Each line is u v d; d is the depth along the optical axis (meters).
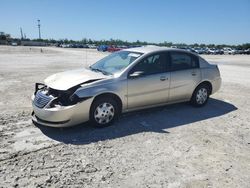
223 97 8.57
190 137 5.05
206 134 5.24
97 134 5.05
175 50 6.44
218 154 4.38
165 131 5.31
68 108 4.84
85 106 5.00
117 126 5.50
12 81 10.73
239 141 4.96
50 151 4.30
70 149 4.39
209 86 7.21
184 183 3.51
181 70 6.46
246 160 4.21
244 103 7.84
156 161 4.07
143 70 5.80
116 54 6.52
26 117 5.93
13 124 5.47
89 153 4.27
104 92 5.19
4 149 4.32
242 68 20.38
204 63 7.04
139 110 6.43
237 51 69.44
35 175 3.58
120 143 4.68
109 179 3.55
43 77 12.07
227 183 3.55
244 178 3.69
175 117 6.22
